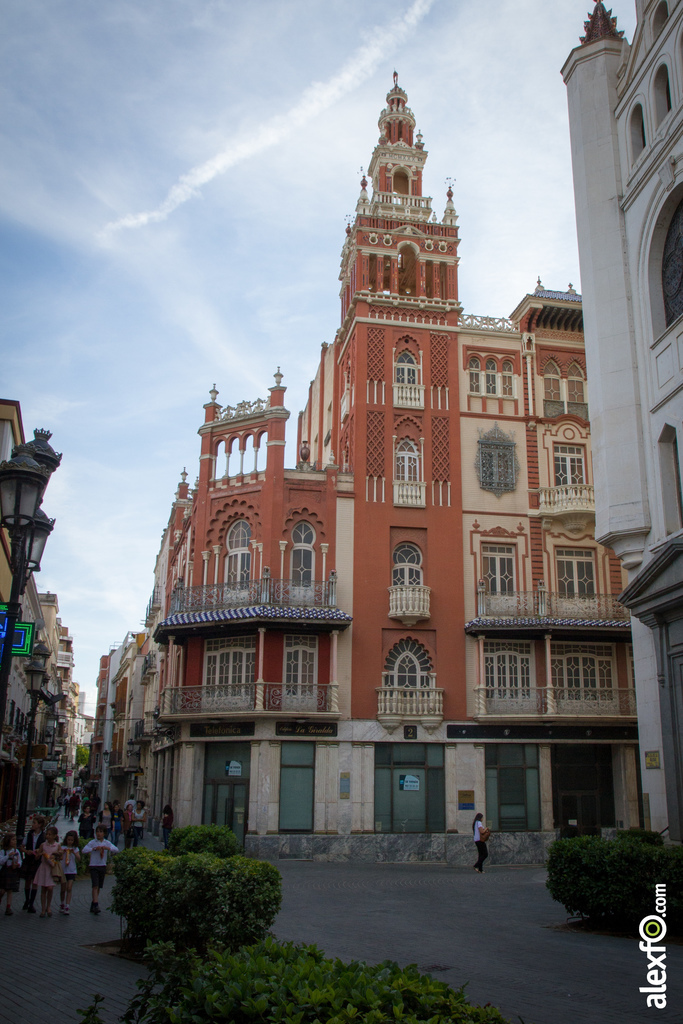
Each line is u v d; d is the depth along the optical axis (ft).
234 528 116.47
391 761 106.83
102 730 349.00
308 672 107.86
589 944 43.19
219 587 112.06
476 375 123.85
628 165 81.41
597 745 112.78
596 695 110.42
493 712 108.58
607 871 46.57
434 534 115.55
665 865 45.19
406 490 116.47
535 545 118.11
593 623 109.70
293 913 53.98
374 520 114.83
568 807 109.91
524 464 121.08
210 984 17.93
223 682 108.99
